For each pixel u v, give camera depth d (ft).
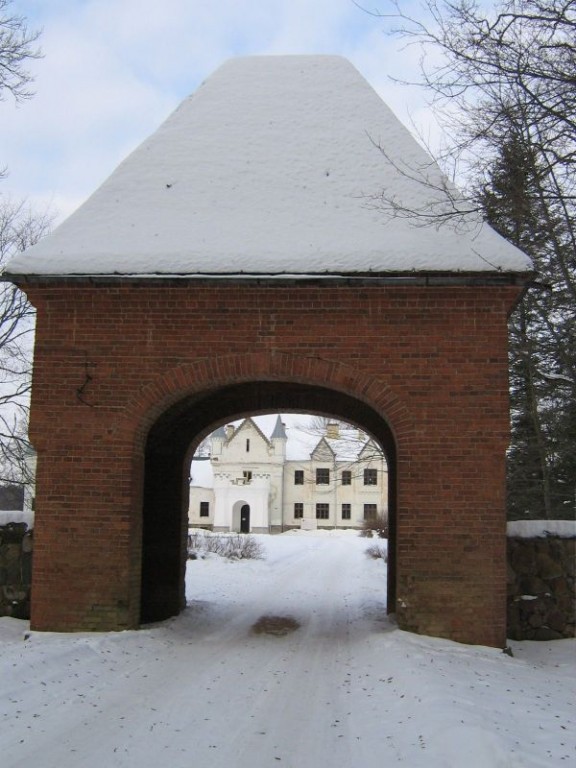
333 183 33.73
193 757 16.38
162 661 26.17
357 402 41.39
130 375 30.71
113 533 30.04
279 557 95.71
